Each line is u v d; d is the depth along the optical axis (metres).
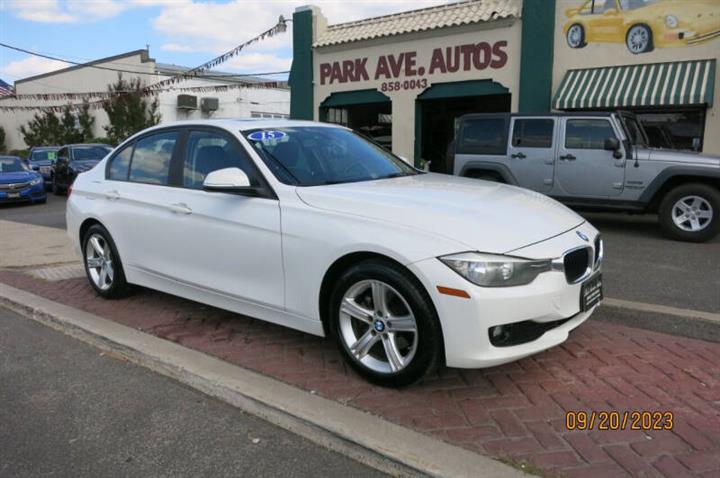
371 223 3.42
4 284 6.21
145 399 3.59
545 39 13.49
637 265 6.84
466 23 14.51
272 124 4.62
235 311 4.27
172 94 33.00
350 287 3.51
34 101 42.84
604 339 4.20
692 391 3.40
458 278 3.07
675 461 2.72
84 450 3.04
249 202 4.03
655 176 8.59
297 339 4.36
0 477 2.82
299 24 17.81
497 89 14.52
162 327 4.67
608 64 12.93
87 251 5.61
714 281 6.06
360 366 3.56
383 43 16.20
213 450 3.01
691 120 12.12
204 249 4.34
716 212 8.12
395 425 3.05
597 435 2.95
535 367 3.75
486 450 2.83
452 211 3.40
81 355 4.33
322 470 2.82
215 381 3.61
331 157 4.49
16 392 3.72
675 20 12.02
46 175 20.91
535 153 9.63
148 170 5.02
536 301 3.15
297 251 3.71
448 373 3.71
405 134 16.27
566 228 3.59
